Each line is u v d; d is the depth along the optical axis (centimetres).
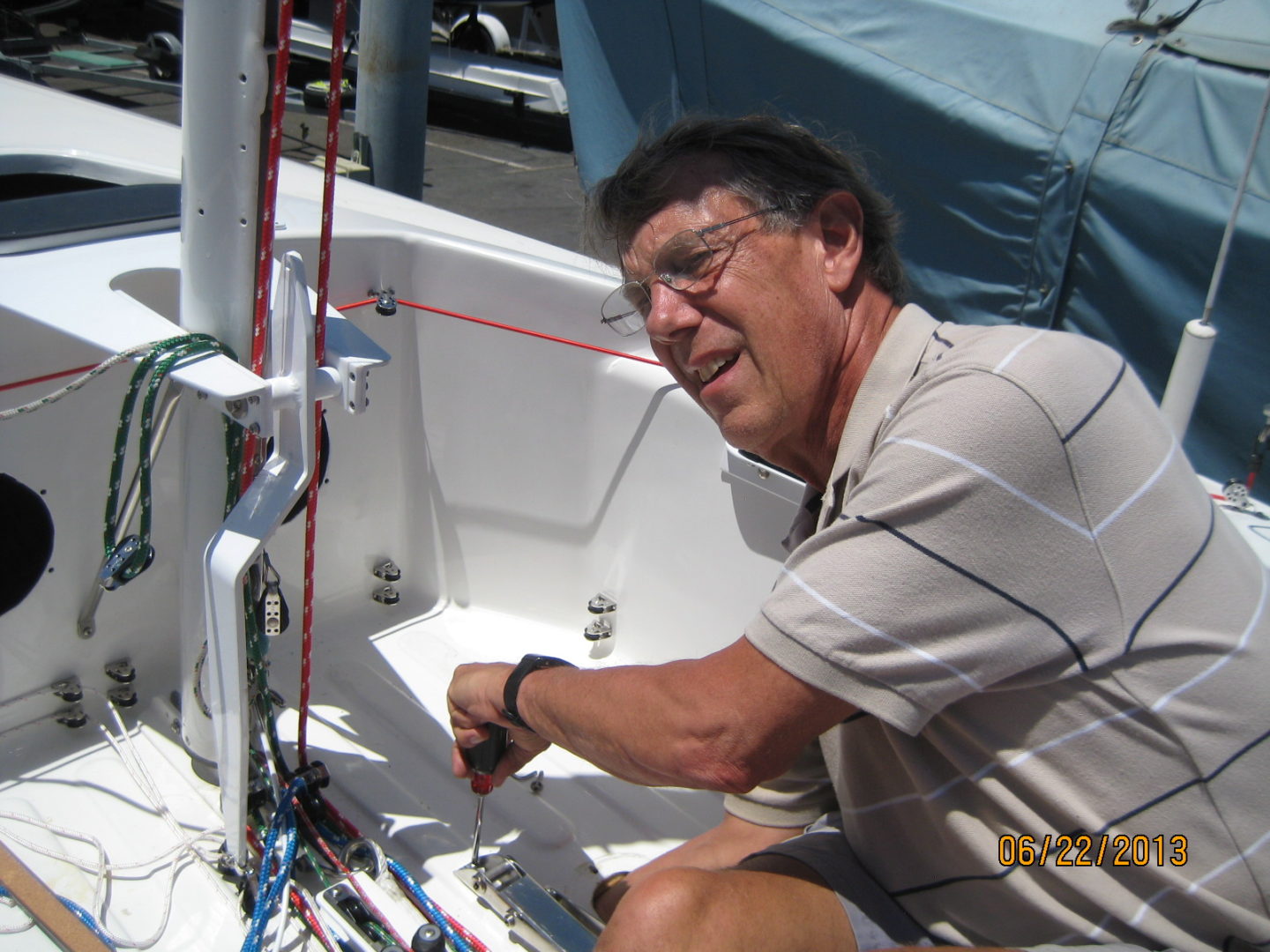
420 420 176
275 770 124
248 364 102
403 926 118
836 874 107
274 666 166
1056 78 251
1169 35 238
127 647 145
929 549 85
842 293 102
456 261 167
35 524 129
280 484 100
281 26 87
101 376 129
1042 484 84
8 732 137
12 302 116
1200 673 89
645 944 93
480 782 123
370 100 366
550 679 108
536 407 173
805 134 104
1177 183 235
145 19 830
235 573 97
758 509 156
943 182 276
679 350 104
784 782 126
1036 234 262
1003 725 94
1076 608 87
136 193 151
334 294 163
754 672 90
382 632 177
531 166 634
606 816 149
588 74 370
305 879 120
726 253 98
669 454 165
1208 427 254
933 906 104
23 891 104
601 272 164
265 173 94
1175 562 88
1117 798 93
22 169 172
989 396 84
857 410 99
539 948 121
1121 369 90
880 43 281
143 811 128
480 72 633
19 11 632
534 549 180
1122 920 95
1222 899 94
